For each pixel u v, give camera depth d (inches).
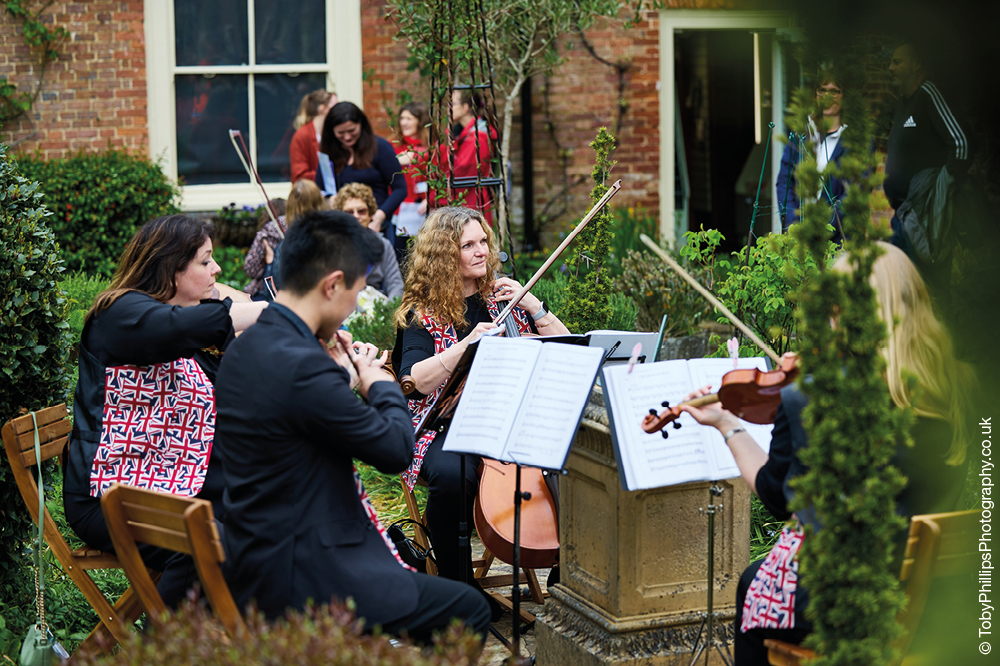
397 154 302.8
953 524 82.1
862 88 77.9
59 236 297.0
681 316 258.1
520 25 302.7
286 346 91.5
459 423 105.3
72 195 297.9
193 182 333.1
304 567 90.1
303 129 296.2
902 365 85.6
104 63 321.4
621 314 243.4
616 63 336.2
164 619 73.8
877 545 76.9
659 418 94.3
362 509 96.7
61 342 130.6
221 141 333.1
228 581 92.8
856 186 77.3
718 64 347.6
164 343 111.0
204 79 329.7
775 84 325.7
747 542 114.7
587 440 112.8
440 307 139.7
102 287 268.7
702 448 98.3
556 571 134.4
